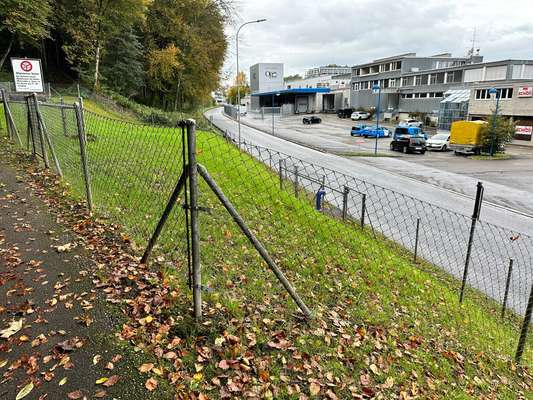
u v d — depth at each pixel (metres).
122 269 3.71
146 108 30.33
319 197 8.59
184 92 39.25
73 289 3.38
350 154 27.30
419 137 29.50
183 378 2.51
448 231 10.82
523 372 4.52
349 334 3.57
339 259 5.59
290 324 3.39
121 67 30.36
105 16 27.69
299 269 4.80
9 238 4.31
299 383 2.72
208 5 36.56
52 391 2.32
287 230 5.99
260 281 4.08
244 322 3.20
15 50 29.80
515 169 22.69
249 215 5.97
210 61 39.34
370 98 62.81
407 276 6.00
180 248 4.34
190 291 3.42
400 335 3.99
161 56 33.16
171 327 2.93
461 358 4.06
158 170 6.07
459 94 41.66
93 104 24.09
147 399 2.32
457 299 6.02
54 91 24.78
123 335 2.82
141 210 5.18
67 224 4.73
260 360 2.83
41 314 3.02
